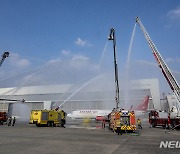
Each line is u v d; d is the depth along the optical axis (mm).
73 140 17484
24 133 23828
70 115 78500
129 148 13312
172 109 37500
